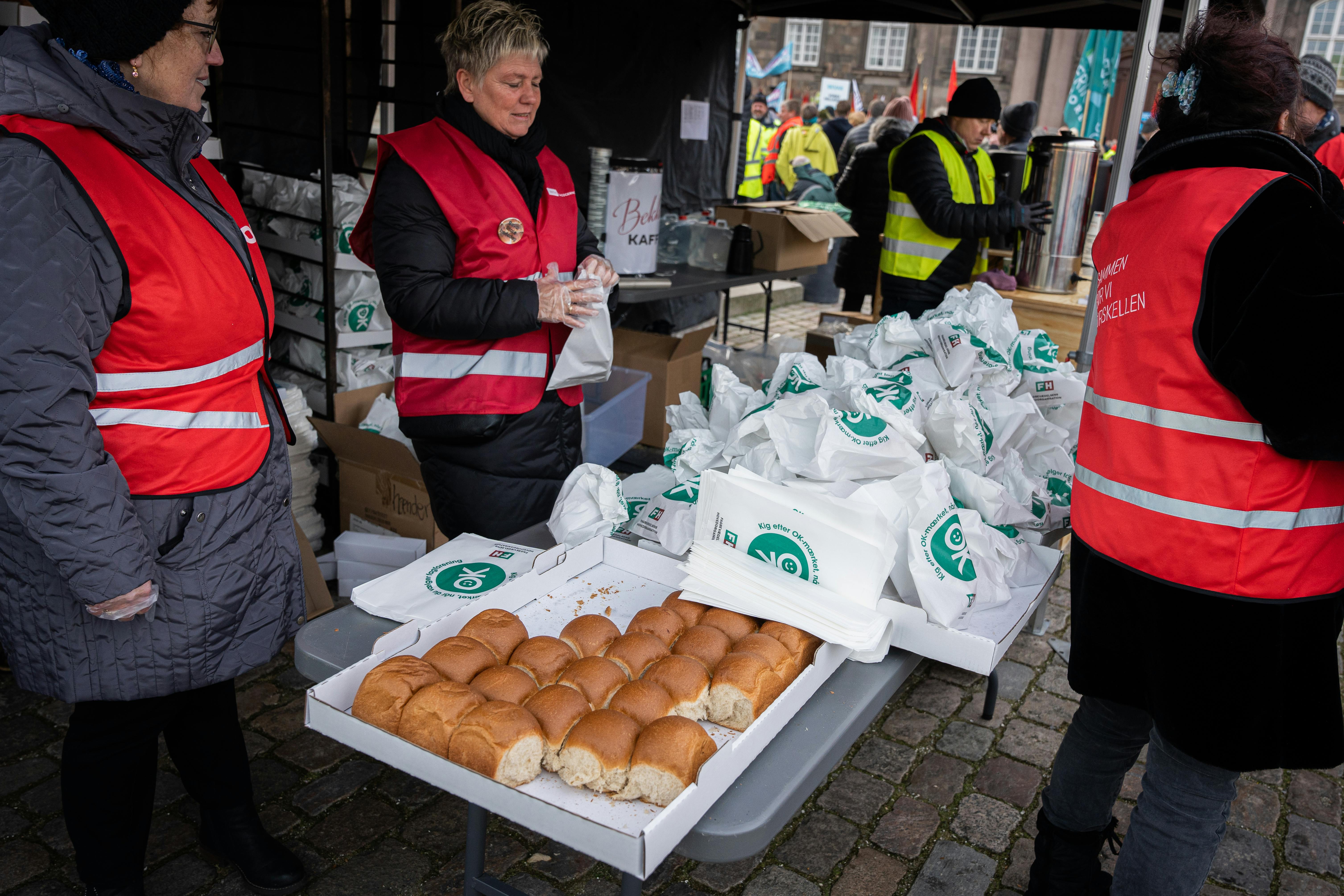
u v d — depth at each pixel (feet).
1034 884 6.19
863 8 19.51
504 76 6.66
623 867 3.32
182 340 4.69
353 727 3.98
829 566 4.94
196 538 4.98
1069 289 14.76
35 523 4.29
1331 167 13.12
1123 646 4.98
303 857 7.07
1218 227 4.25
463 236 6.87
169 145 4.68
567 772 3.87
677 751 3.77
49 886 6.73
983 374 7.41
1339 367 3.92
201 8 4.40
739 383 7.16
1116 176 11.00
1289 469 4.30
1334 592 4.52
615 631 4.80
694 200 21.83
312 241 11.18
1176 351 4.43
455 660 4.32
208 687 6.10
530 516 7.73
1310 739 4.65
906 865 7.35
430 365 7.20
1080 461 5.27
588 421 11.28
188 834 7.22
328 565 10.59
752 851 3.66
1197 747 4.66
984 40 81.20
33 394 4.10
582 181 18.48
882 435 5.74
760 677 4.24
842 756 4.37
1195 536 4.49
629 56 18.80
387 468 10.23
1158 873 5.03
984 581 5.23
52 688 5.02
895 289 14.35
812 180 31.71
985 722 9.20
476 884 5.63
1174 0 15.51
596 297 6.77
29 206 4.08
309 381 11.97
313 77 13.42
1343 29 54.60
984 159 14.35
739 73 22.08
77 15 4.18
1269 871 7.43
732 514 5.26
